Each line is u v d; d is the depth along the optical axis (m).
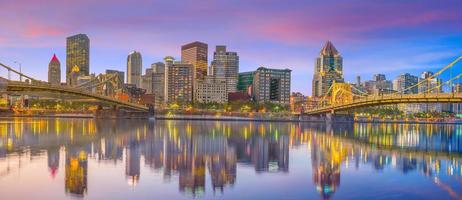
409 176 35.94
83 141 65.19
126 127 122.75
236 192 28.75
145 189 29.09
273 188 30.16
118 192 28.11
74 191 28.19
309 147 62.75
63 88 157.88
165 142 66.94
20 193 27.41
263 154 51.38
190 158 45.88
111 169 37.03
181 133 95.25
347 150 59.31
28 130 93.31
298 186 30.97
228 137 83.75
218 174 35.53
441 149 67.50
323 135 100.94
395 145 73.56
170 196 27.25
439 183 32.75
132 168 37.78
